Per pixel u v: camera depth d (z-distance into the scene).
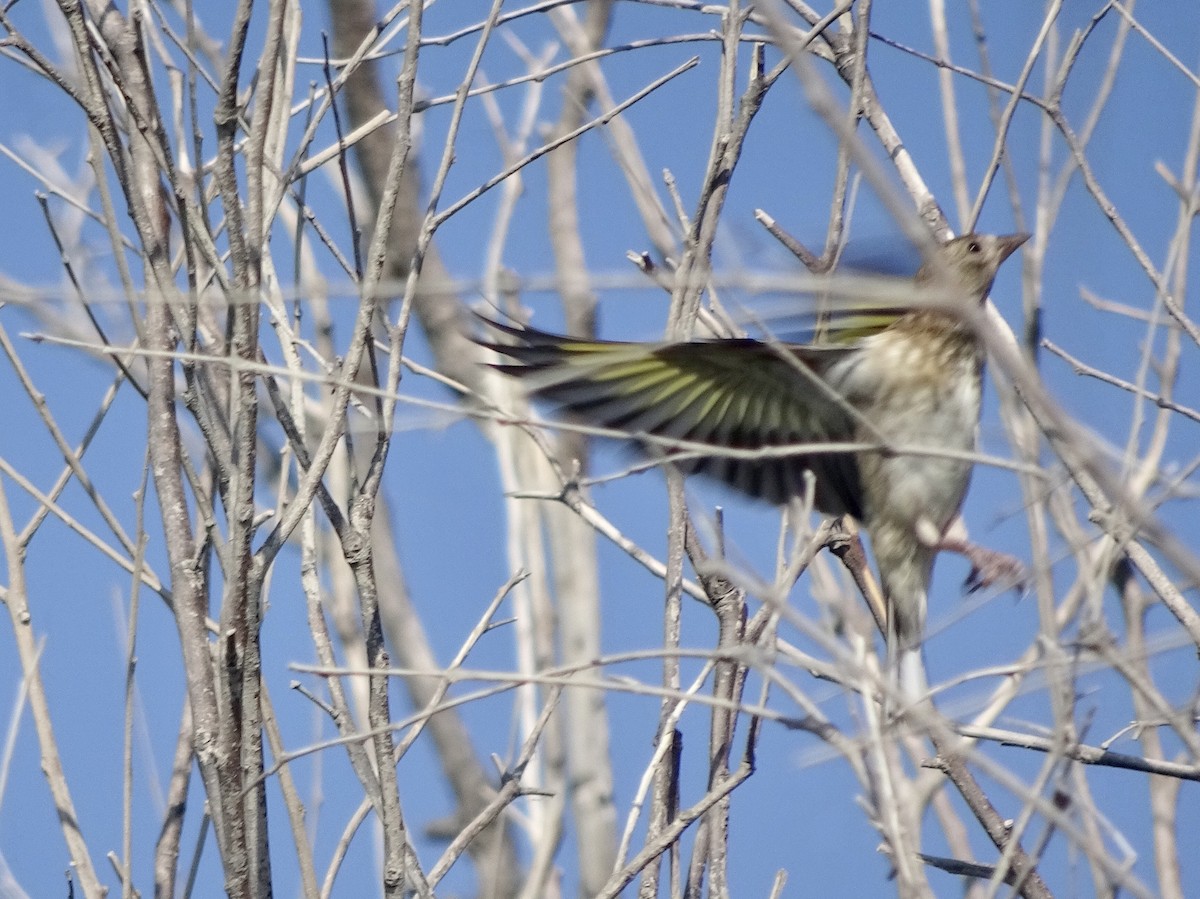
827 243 8.62
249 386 7.88
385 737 8.00
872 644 7.40
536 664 12.48
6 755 9.03
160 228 8.83
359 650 11.85
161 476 8.44
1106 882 7.71
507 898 13.67
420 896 7.98
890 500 9.52
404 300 8.29
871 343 9.50
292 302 10.30
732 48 8.92
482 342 9.02
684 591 9.27
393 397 6.72
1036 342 9.34
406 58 8.18
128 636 8.38
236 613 7.80
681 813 7.95
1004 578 9.06
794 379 9.36
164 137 8.14
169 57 9.84
